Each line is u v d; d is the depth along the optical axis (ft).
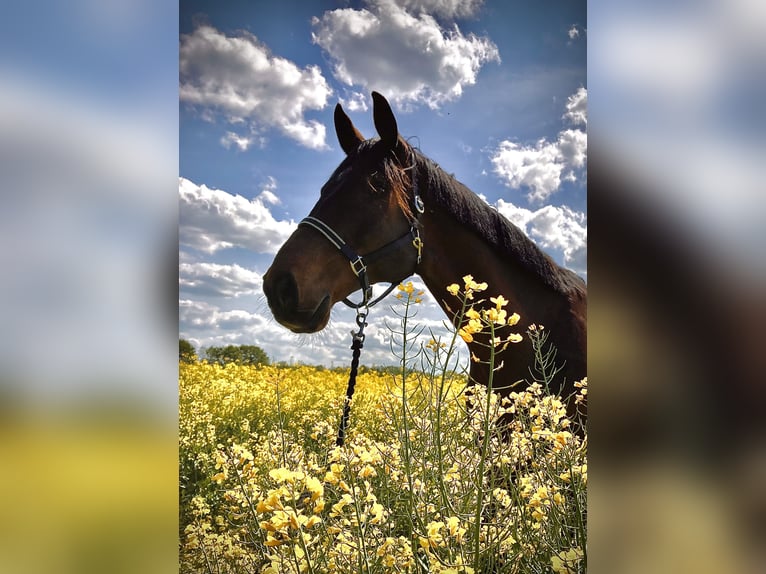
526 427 5.60
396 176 6.88
